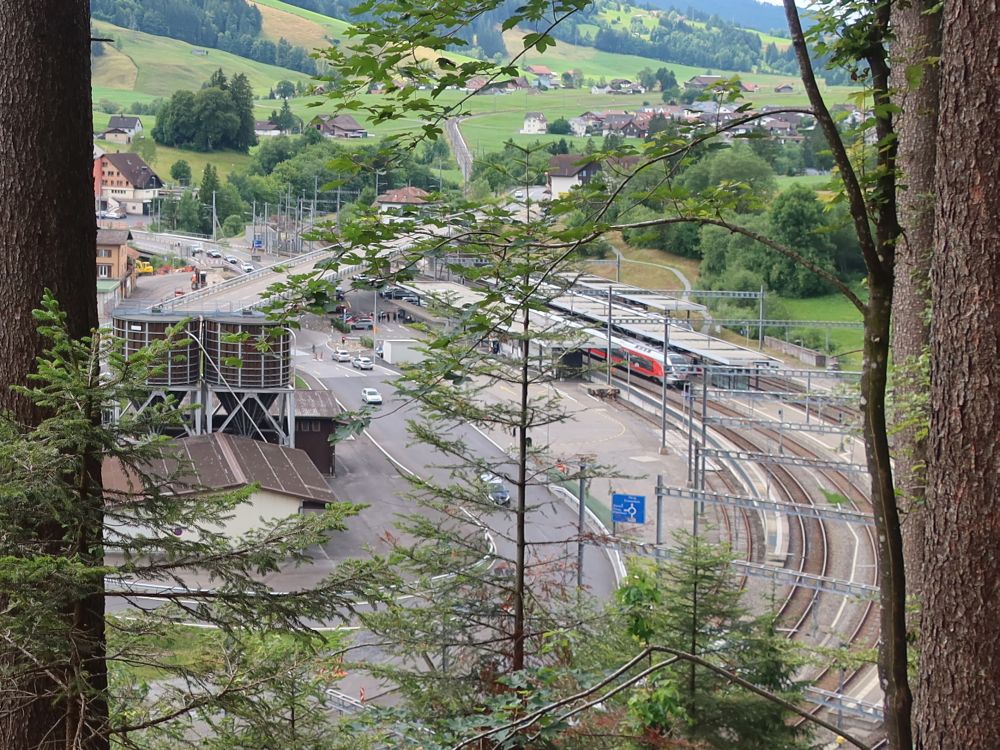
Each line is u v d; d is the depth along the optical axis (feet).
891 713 14.12
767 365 163.53
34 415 21.67
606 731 35.17
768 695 14.78
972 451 12.94
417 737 18.49
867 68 17.99
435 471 143.02
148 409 21.21
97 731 19.66
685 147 16.99
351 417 16.69
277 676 22.59
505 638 40.63
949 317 13.23
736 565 83.20
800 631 89.45
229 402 146.30
